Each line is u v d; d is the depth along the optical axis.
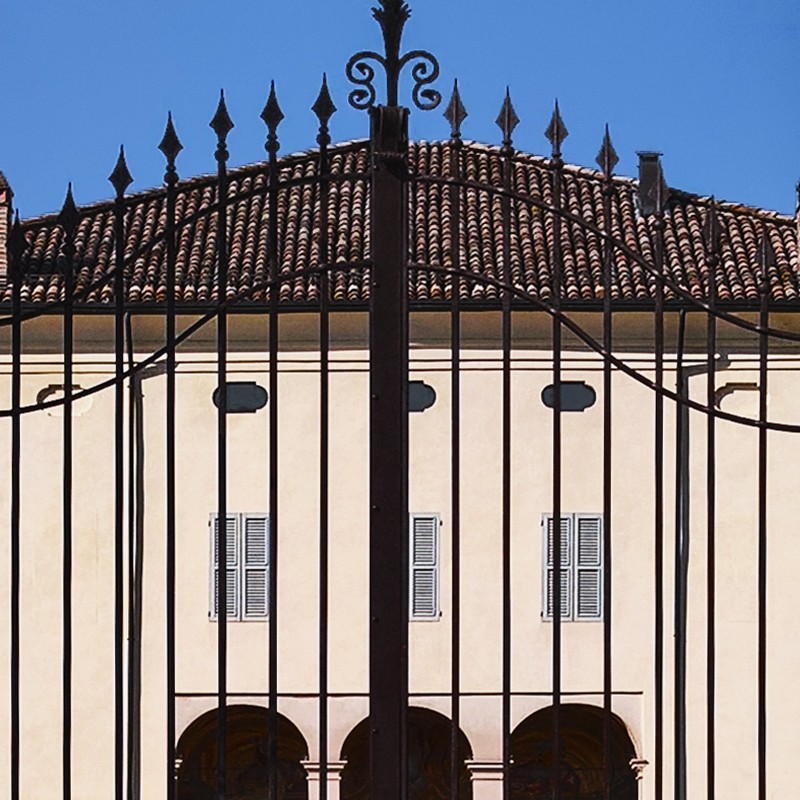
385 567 12.27
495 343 40.81
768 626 40.66
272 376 12.31
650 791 40.56
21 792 40.00
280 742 42.59
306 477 40.94
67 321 12.24
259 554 40.84
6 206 41.44
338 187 44.03
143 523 41.09
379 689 12.18
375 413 12.38
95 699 40.50
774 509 40.94
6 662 40.56
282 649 40.66
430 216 42.56
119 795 12.16
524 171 44.47
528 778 42.03
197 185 12.73
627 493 40.84
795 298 39.88
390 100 12.53
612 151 12.54
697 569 40.88
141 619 40.91
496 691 40.88
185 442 41.00
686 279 40.38
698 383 40.62
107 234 41.78
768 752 40.41
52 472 41.00
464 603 40.88
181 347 41.06
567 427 40.94
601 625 40.97
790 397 40.94
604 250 12.54
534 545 40.97
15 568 12.19
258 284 12.32
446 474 40.94
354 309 38.59
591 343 12.38
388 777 12.09
